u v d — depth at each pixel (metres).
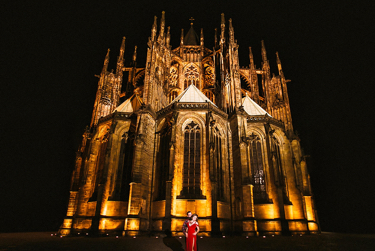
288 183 43.25
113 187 40.38
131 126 44.84
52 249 19.77
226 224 36.69
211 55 67.19
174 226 33.69
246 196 37.19
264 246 22.05
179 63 67.38
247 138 42.88
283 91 55.84
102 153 44.81
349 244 23.91
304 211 40.47
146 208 38.03
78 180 46.12
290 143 48.62
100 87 55.44
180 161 38.75
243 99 53.50
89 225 38.81
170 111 42.94
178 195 36.50
